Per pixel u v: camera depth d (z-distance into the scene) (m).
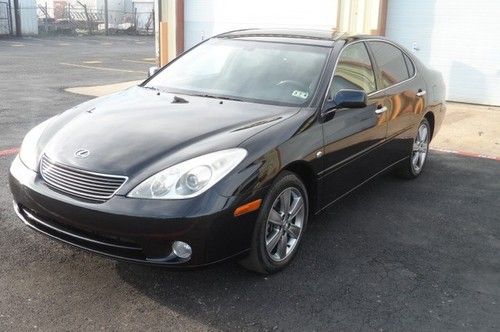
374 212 5.03
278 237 3.69
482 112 10.20
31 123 8.09
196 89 4.53
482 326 3.25
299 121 3.83
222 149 3.33
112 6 45.50
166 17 14.52
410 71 5.78
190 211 3.10
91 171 3.29
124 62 18.72
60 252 3.91
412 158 5.89
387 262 4.02
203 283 3.59
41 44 26.59
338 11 11.88
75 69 15.88
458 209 5.20
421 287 3.68
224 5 13.62
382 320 3.27
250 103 4.16
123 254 3.24
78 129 3.74
